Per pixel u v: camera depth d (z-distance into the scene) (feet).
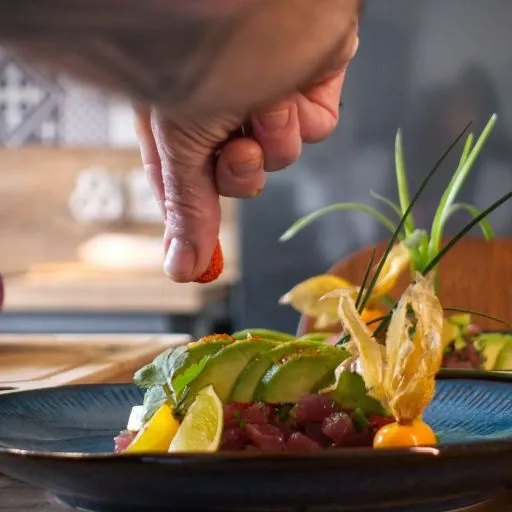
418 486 1.62
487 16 6.89
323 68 0.79
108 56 0.64
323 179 7.22
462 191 6.95
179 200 1.82
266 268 7.37
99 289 8.39
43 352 3.65
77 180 10.59
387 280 2.85
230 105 0.73
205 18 0.66
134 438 1.96
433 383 1.88
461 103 6.94
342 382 1.93
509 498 1.94
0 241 10.59
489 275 4.53
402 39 7.00
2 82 10.39
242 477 1.58
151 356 3.63
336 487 1.60
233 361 1.96
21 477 1.74
